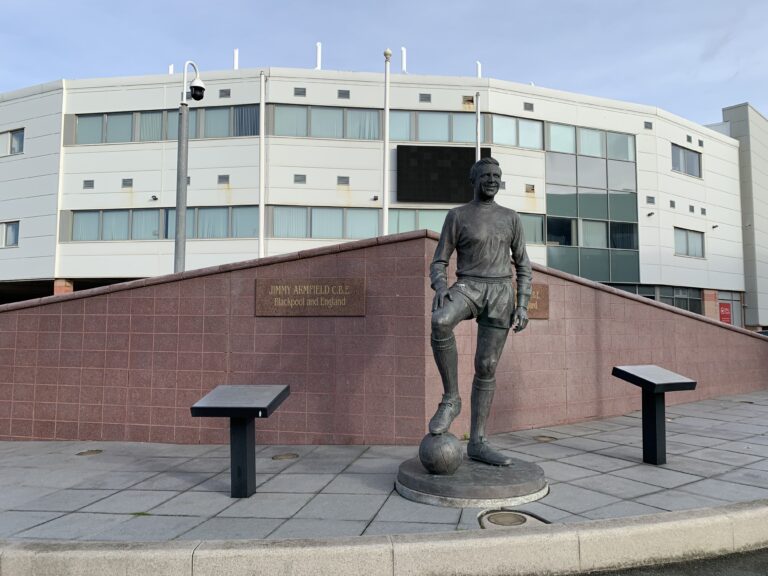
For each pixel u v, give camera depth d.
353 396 7.73
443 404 5.46
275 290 8.00
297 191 23.05
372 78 23.64
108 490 5.67
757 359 13.62
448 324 5.29
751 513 4.48
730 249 30.83
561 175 25.41
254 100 23.19
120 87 23.84
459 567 3.89
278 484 5.75
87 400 8.45
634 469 6.19
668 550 4.20
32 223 23.95
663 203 27.38
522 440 7.88
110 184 23.64
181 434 8.14
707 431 8.46
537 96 25.12
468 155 23.67
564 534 4.02
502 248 5.59
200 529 4.44
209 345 8.15
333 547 3.85
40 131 24.19
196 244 22.95
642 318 10.75
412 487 5.19
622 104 26.78
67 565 3.86
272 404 5.29
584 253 25.62
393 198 23.41
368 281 7.77
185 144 12.34
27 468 6.67
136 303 8.40
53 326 8.63
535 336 9.03
